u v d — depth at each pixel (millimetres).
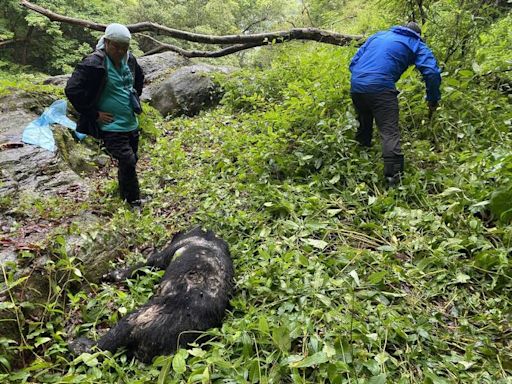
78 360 2568
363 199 4301
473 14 5898
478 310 3086
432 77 4453
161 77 9773
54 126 6004
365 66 4535
